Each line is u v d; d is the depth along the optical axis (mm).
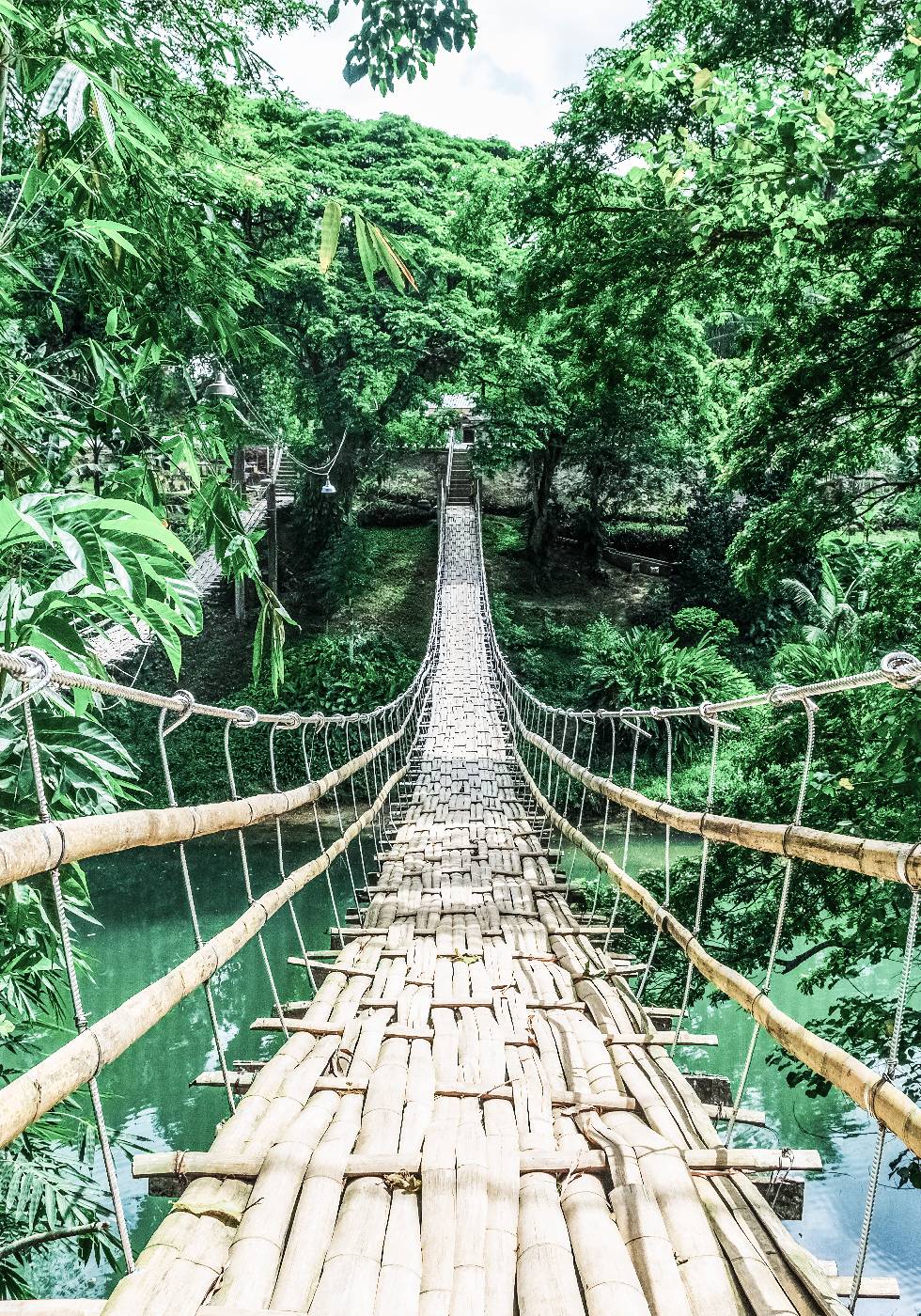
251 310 16922
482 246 18641
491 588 26672
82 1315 1590
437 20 3588
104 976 10930
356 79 3691
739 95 6066
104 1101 7941
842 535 10000
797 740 8125
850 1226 6617
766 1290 1765
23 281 3799
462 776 10156
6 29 2918
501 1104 2488
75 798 2740
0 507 2086
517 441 23422
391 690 22344
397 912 4902
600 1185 2102
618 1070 2789
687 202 7621
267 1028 3041
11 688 2553
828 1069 1756
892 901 7145
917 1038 6930
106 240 3771
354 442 23656
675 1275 1780
